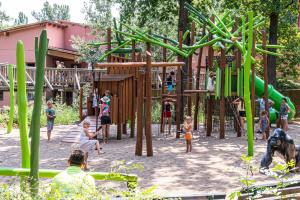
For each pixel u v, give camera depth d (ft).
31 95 101.45
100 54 115.85
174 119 76.02
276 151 34.68
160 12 92.73
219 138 58.49
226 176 33.45
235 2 95.04
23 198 13.51
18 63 18.66
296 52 111.34
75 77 91.20
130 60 69.00
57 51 123.65
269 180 30.91
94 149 47.65
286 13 100.01
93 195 13.64
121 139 58.29
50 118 55.11
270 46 59.00
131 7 91.76
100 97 58.08
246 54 46.85
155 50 110.01
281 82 115.96
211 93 60.23
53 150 47.06
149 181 31.65
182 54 61.72
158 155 43.98
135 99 60.90
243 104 60.75
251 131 43.57
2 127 69.92
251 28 44.73
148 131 43.57
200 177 33.12
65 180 16.39
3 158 41.81
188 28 85.81
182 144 52.75
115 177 16.38
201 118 79.77
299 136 60.90
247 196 15.85
